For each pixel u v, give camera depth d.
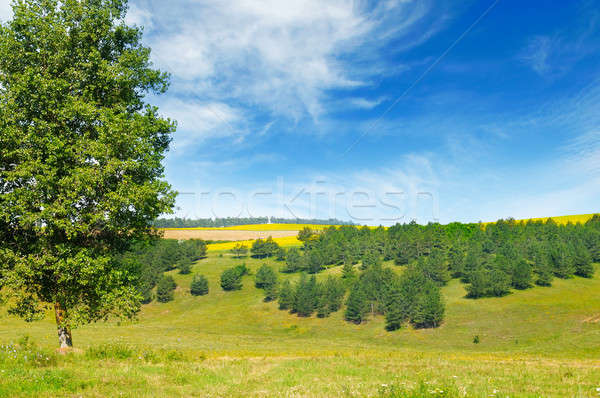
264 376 16.00
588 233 177.00
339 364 21.62
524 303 129.88
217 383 13.56
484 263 161.50
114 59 21.39
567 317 112.81
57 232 18.80
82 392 10.53
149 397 10.48
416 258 186.00
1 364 13.30
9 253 17.33
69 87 18.72
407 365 21.48
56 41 18.83
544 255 157.50
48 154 17.28
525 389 12.68
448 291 152.25
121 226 19.52
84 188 17.22
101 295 18.84
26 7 18.72
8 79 17.94
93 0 20.53
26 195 16.38
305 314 152.50
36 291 19.73
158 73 22.25
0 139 16.45
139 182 19.67
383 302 137.88
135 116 19.30
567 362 31.14
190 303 174.62
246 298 176.38
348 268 174.75
